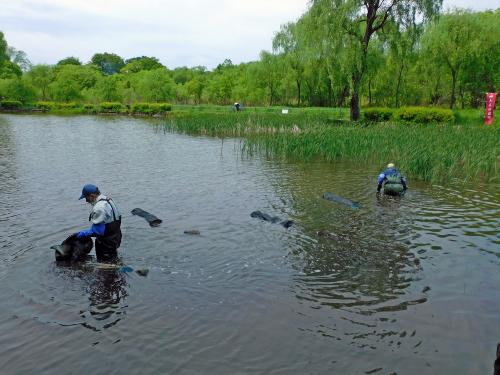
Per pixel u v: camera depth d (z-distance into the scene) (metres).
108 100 77.50
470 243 9.69
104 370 5.34
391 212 12.09
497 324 6.41
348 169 18.92
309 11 34.72
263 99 73.25
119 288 7.45
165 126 37.31
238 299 7.10
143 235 10.02
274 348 5.79
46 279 7.77
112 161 20.88
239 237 9.99
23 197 13.59
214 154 23.33
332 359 5.57
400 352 5.73
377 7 34.41
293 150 22.81
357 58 34.47
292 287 7.54
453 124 33.81
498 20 39.22
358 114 36.88
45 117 56.44
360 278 7.92
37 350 5.73
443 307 6.89
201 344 5.86
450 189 14.95
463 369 5.41
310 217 11.61
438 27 38.41
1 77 76.75
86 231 8.52
